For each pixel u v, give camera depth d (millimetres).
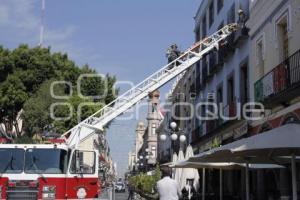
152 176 41250
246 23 24953
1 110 29078
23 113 26062
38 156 13203
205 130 35438
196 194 24875
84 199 13102
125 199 44688
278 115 19625
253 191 23375
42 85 27672
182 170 25188
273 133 10086
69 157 13289
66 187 13023
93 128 17719
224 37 28062
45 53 30188
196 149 40812
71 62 31453
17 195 12734
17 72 29125
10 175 12867
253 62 23609
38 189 12836
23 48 29812
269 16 20922
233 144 11180
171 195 10875
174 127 33656
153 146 108312
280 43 19844
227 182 30234
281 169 19828
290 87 16859
